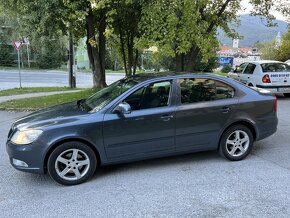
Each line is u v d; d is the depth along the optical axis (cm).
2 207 409
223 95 548
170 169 526
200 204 406
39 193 448
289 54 3331
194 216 377
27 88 2119
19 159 458
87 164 478
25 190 459
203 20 1243
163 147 514
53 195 440
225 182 471
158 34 1112
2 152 638
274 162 553
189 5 1083
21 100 1349
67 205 411
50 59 5144
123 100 495
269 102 571
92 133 471
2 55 5041
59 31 1394
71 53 2278
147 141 502
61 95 1454
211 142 541
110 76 3972
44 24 1121
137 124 492
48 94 1644
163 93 516
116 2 1147
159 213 386
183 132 519
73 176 475
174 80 524
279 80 1251
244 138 561
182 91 524
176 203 410
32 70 4581
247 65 1373
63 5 1087
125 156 496
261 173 504
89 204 412
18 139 460
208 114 529
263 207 396
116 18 1323
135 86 505
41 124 467
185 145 526
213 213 384
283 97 1343
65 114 494
